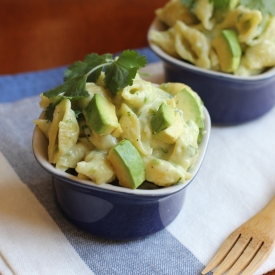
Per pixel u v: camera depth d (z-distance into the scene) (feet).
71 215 1.58
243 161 1.81
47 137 1.58
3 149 1.79
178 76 1.91
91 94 1.54
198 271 1.53
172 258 1.55
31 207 1.64
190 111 1.61
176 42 1.91
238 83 1.83
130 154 1.47
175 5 1.98
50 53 2.31
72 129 1.51
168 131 1.51
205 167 1.78
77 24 2.43
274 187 1.73
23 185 1.69
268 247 1.54
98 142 1.51
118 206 1.53
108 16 2.49
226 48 1.83
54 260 1.53
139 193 1.47
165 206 1.57
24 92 2.10
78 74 1.60
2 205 1.63
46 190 1.68
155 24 2.03
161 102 1.57
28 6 2.50
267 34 1.88
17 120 1.89
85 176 1.49
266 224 1.59
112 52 2.33
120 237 1.57
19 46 2.32
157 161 1.50
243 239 1.57
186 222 1.64
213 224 1.63
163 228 1.61
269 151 1.85
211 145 1.86
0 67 2.23
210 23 1.90
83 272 1.51
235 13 1.87
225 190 1.72
